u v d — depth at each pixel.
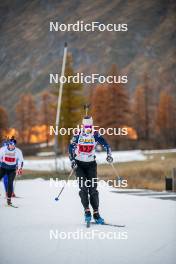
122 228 19.38
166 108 180.75
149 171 52.56
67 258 14.30
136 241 16.66
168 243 16.19
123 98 142.62
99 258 14.26
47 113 160.00
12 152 28.06
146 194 34.16
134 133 170.50
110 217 22.50
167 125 180.00
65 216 23.30
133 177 48.94
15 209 26.23
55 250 15.41
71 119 97.75
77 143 21.14
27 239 17.23
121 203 28.25
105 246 15.95
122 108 142.12
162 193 34.88
